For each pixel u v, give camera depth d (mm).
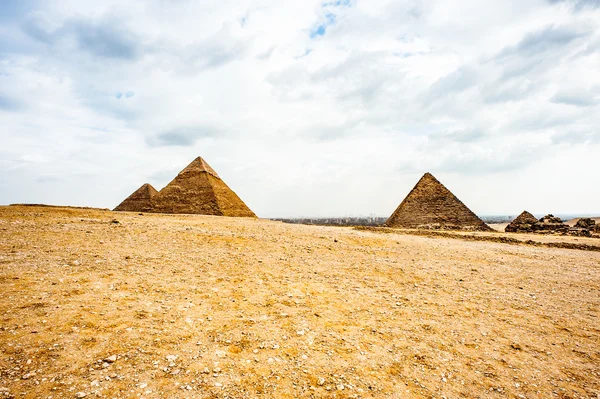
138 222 20062
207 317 7215
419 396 5008
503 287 11867
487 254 19031
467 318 8516
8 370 4562
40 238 13023
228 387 4758
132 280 9117
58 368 4758
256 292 9250
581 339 7527
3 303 6723
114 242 13578
